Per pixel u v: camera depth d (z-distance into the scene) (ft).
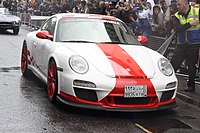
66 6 53.98
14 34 59.41
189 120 16.11
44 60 19.33
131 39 20.24
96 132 13.73
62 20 20.15
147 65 16.83
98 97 15.31
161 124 15.26
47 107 16.67
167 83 16.33
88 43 18.35
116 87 15.25
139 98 15.64
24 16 82.79
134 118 15.89
